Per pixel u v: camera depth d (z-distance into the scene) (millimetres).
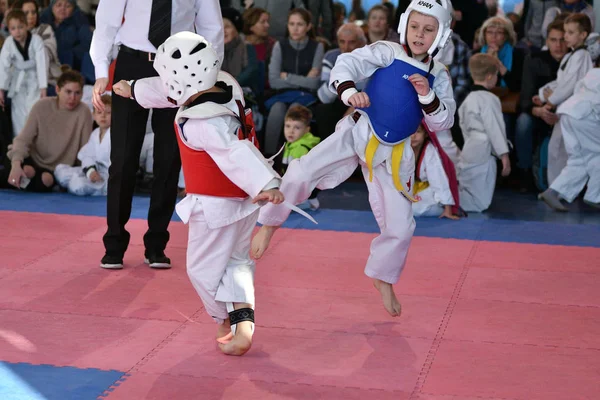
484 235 7762
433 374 4488
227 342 4723
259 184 4074
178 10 6031
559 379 4438
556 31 9844
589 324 5332
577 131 9008
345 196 9805
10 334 4996
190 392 4203
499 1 12641
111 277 6184
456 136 10211
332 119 10156
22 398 4082
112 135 6246
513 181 10719
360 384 4340
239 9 12484
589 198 9164
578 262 6828
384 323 5301
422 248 7230
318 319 5359
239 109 4422
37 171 9398
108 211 6332
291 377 4418
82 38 11469
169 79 4348
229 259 4586
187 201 4473
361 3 13406
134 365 4547
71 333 5031
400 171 4941
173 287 5973
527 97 9977
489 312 5543
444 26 4719
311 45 10664
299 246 7195
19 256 6703
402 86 4785
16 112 10664
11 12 10523
